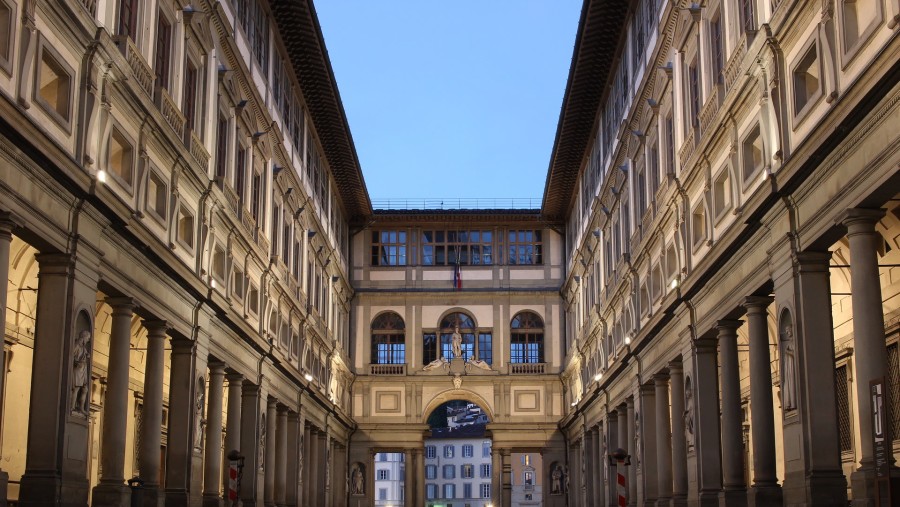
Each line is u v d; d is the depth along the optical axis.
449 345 70.06
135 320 35.19
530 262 71.31
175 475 30.78
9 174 19.47
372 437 68.19
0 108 18.48
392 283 70.69
